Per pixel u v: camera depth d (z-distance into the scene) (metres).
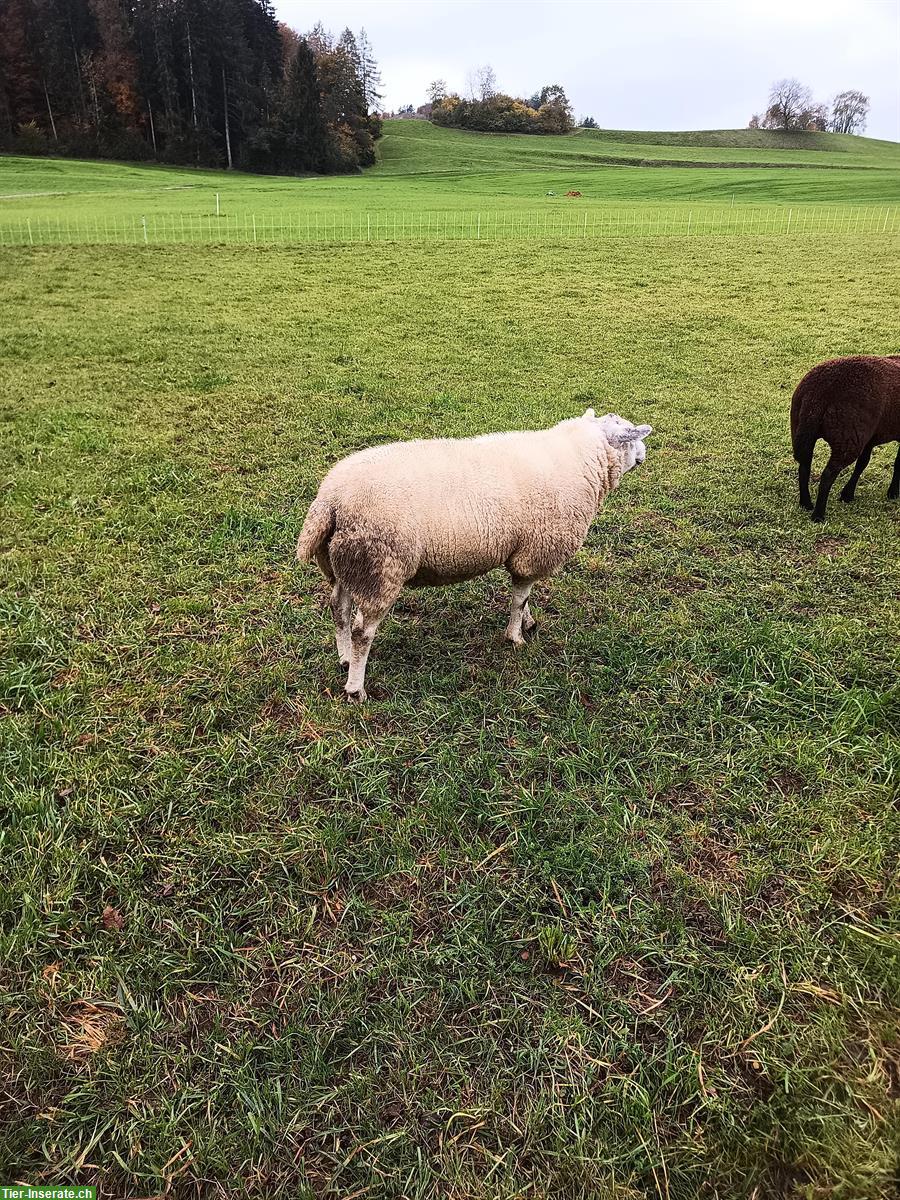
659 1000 3.16
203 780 4.22
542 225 29.47
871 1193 2.49
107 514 7.34
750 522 7.52
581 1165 2.64
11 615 5.64
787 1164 2.64
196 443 9.33
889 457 9.20
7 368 12.30
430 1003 3.16
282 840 3.87
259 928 3.48
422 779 4.26
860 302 16.19
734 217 31.83
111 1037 3.06
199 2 73.00
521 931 3.44
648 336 14.59
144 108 76.12
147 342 13.95
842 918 3.47
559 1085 2.86
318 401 10.98
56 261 21.16
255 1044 3.00
